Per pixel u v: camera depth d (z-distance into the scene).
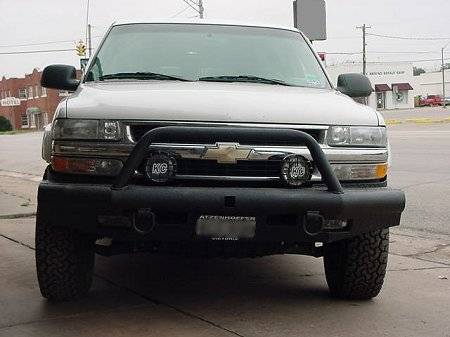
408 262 6.28
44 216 4.14
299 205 3.99
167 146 4.00
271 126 4.18
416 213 8.90
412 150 17.83
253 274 5.68
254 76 5.28
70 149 4.17
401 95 90.31
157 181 3.98
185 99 4.28
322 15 14.04
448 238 7.50
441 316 4.56
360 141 4.36
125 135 4.12
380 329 4.26
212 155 4.00
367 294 4.82
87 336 4.07
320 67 5.67
